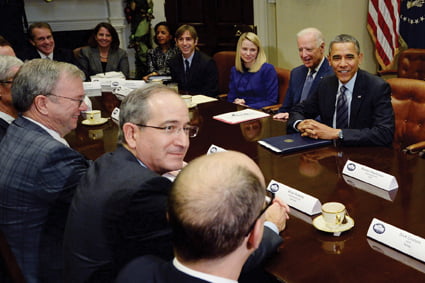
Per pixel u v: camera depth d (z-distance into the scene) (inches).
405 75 176.4
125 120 55.4
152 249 47.4
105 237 48.4
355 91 98.0
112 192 48.8
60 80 69.3
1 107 86.0
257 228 32.6
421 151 93.4
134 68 247.4
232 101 157.9
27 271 62.9
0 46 125.0
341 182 69.9
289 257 50.4
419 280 45.1
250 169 33.3
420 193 64.6
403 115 111.3
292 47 218.4
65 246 51.8
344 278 46.0
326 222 55.6
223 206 31.0
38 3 220.8
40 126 69.7
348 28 197.2
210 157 34.1
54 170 62.2
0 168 63.5
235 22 240.1
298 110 107.5
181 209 31.4
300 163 79.0
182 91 155.0
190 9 244.4
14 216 62.7
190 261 32.3
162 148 54.7
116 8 233.0
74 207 51.6
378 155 81.1
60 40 229.6
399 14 189.5
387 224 52.6
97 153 89.8
